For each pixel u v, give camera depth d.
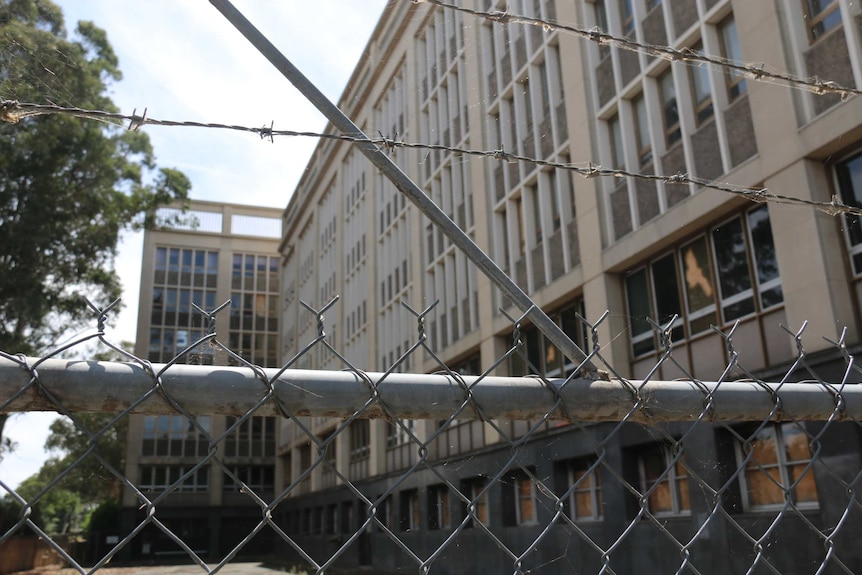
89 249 23.34
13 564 26.47
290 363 1.65
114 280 24.77
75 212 22.52
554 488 14.48
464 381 1.79
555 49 16.33
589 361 1.93
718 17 11.79
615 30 14.29
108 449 40.25
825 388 2.17
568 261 15.34
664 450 12.05
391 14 25.91
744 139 11.05
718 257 11.82
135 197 25.11
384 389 1.71
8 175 20.72
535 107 16.78
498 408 1.81
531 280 16.84
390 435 24.61
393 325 25.42
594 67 14.91
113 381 1.50
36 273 22.25
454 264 21.03
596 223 14.30
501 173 18.38
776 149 10.25
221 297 46.75
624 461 12.62
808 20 10.20
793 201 3.93
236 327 46.44
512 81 17.84
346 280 31.97
